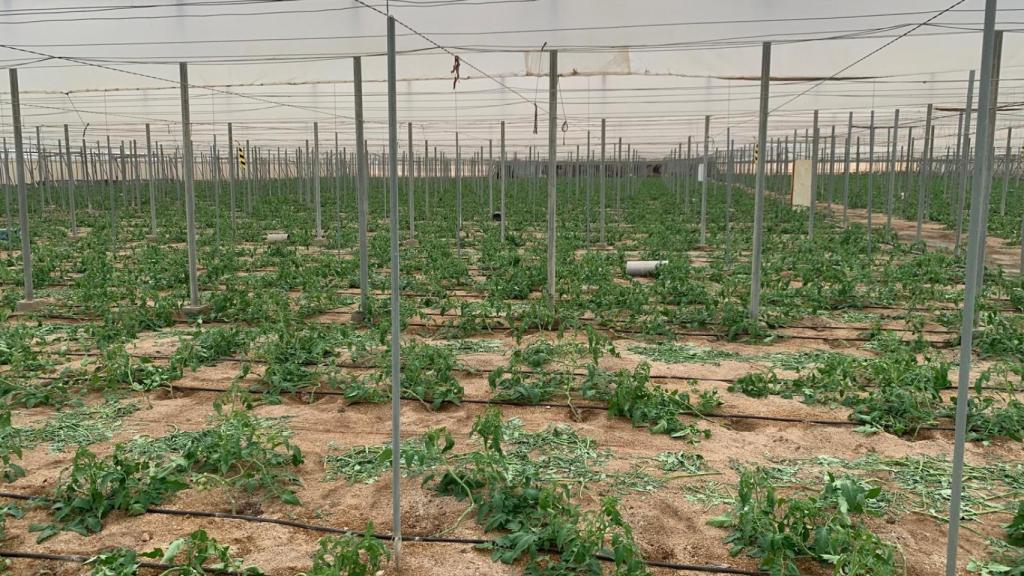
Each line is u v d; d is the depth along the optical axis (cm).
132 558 409
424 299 1122
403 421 659
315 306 1101
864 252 1619
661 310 990
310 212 2838
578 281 1159
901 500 514
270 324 937
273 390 726
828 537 420
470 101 2039
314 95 1877
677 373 794
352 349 872
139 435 626
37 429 636
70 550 450
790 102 1753
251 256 1653
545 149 4753
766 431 638
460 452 590
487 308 1003
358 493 525
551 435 622
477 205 3048
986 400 635
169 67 1298
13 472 546
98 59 991
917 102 1773
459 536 466
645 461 573
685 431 620
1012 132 3111
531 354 815
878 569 380
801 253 1525
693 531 473
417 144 3875
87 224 2391
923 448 599
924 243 1630
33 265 1392
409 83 1878
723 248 1730
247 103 2033
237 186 4184
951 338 891
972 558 440
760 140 934
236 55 965
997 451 595
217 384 757
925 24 811
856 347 900
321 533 472
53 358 846
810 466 566
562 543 429
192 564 407
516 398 700
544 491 449
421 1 797
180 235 2006
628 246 1778
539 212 2733
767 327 978
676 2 788
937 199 3238
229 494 521
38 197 3441
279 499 516
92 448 603
